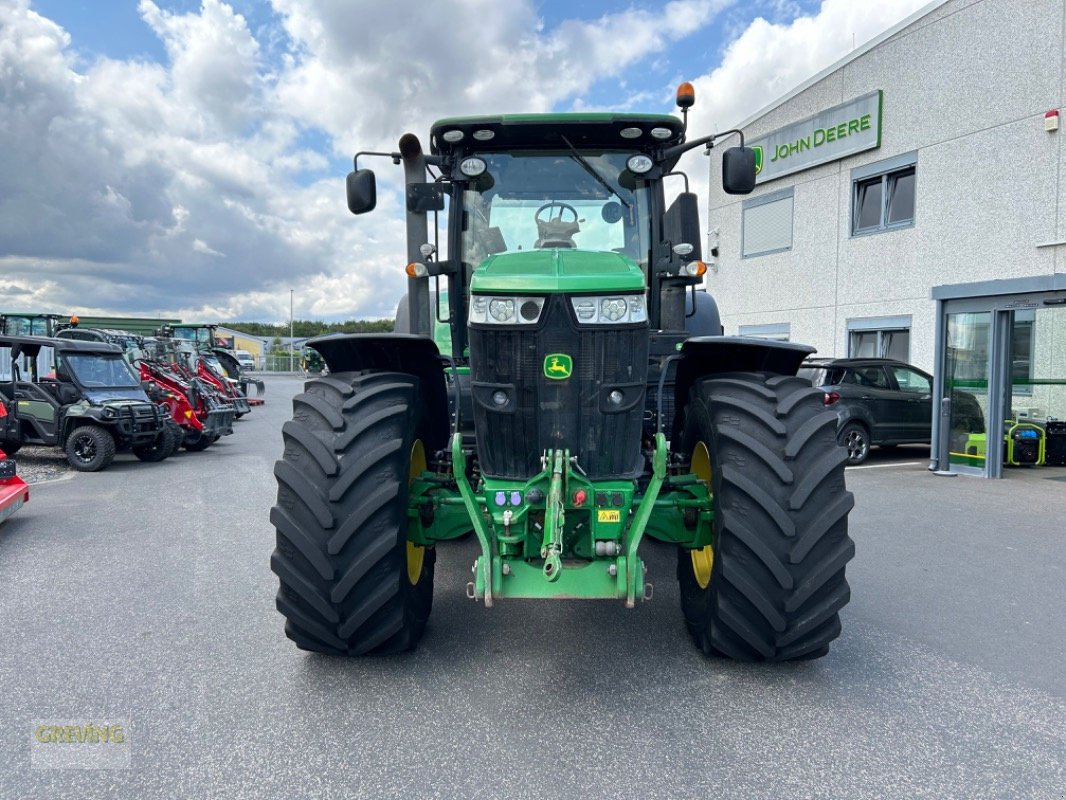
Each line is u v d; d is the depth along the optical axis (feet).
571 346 9.79
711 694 10.09
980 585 15.33
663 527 11.27
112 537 19.86
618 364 9.91
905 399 34.78
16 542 19.29
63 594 14.73
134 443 34.73
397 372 11.51
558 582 9.66
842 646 11.91
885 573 16.20
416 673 10.79
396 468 10.16
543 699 9.95
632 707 9.70
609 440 10.14
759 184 54.65
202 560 17.40
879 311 45.52
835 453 9.87
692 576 11.73
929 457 36.73
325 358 12.42
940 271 41.52
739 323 57.36
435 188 13.00
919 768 8.25
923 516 22.30
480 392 10.23
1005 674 10.84
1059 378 36.94
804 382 10.80
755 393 10.44
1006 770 8.22
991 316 29.45
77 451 33.19
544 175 14.12
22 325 61.98
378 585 10.05
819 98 49.06
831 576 9.65
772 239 53.98
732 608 9.96
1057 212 35.86
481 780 8.02
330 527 9.77
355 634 10.25
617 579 9.53
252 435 50.85
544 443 10.12
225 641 12.12
